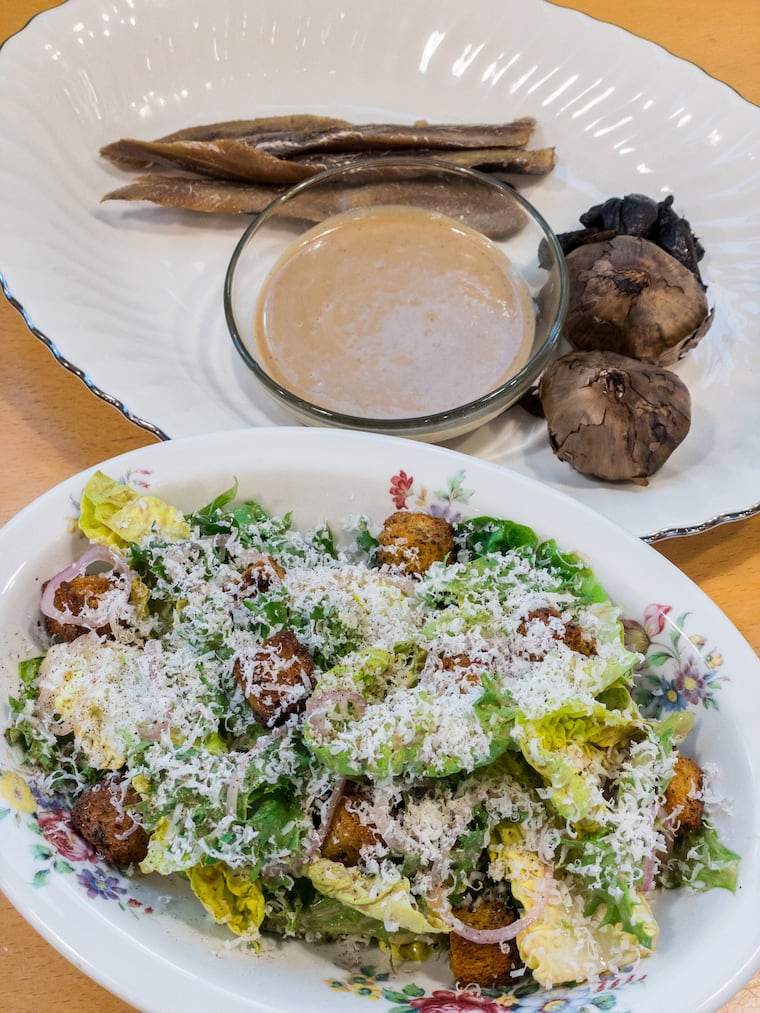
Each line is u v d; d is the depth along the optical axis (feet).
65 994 0.82
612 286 1.13
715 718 0.79
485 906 0.74
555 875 0.74
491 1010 0.71
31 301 1.15
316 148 1.32
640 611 0.83
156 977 0.68
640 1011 0.67
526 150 1.35
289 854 0.73
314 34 1.42
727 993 0.68
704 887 0.74
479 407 1.06
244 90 1.42
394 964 0.76
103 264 1.27
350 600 0.83
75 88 1.35
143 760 0.77
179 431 1.09
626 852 0.72
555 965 0.70
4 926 0.85
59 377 1.18
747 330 1.22
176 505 0.90
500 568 0.84
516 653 0.79
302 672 0.77
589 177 1.36
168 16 1.39
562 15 1.40
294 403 1.06
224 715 0.79
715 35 1.48
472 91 1.41
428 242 1.25
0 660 0.82
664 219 1.23
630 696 0.81
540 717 0.72
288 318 1.20
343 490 0.90
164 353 1.20
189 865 0.72
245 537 0.89
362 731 0.73
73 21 1.36
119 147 1.30
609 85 1.38
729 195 1.31
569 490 1.08
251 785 0.74
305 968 0.74
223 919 0.73
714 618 0.81
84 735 0.79
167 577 0.87
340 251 1.24
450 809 0.74
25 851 0.72
